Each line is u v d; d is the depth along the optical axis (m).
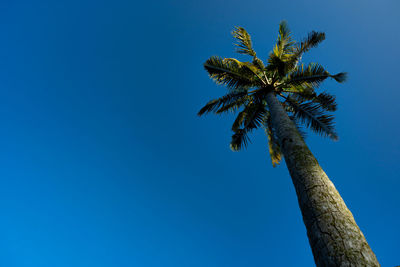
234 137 9.49
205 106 8.86
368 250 2.62
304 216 3.40
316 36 7.60
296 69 8.08
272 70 7.38
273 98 7.24
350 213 3.16
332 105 7.95
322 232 2.89
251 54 8.92
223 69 8.09
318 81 7.92
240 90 8.77
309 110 8.29
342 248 2.60
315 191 3.46
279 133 5.41
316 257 2.84
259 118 9.30
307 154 4.31
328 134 7.79
